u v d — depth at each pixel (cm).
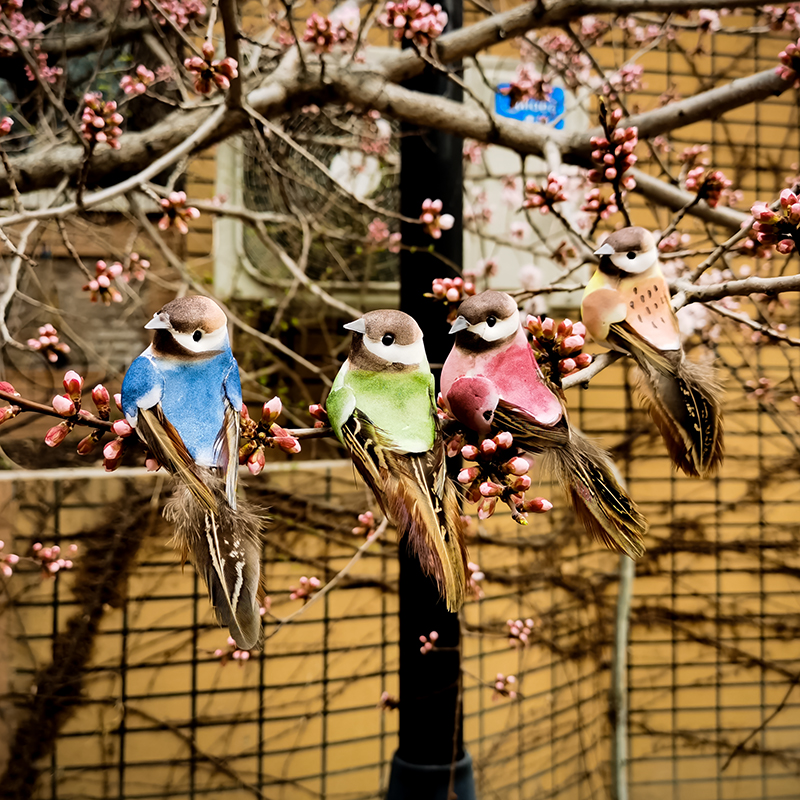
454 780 160
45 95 245
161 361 56
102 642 203
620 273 71
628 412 306
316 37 162
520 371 64
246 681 212
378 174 274
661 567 299
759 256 99
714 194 104
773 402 255
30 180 186
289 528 216
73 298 268
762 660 298
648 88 308
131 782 203
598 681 282
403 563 166
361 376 61
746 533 306
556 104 262
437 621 163
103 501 205
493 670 229
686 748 293
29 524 198
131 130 265
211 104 178
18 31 216
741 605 303
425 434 60
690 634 296
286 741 214
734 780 296
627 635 253
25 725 195
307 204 271
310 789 216
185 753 207
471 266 282
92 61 263
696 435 70
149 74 184
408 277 165
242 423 60
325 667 219
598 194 112
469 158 277
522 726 236
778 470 304
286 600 214
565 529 255
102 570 203
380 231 259
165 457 54
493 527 235
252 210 273
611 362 73
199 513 53
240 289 276
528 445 63
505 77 272
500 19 179
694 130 311
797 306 277
